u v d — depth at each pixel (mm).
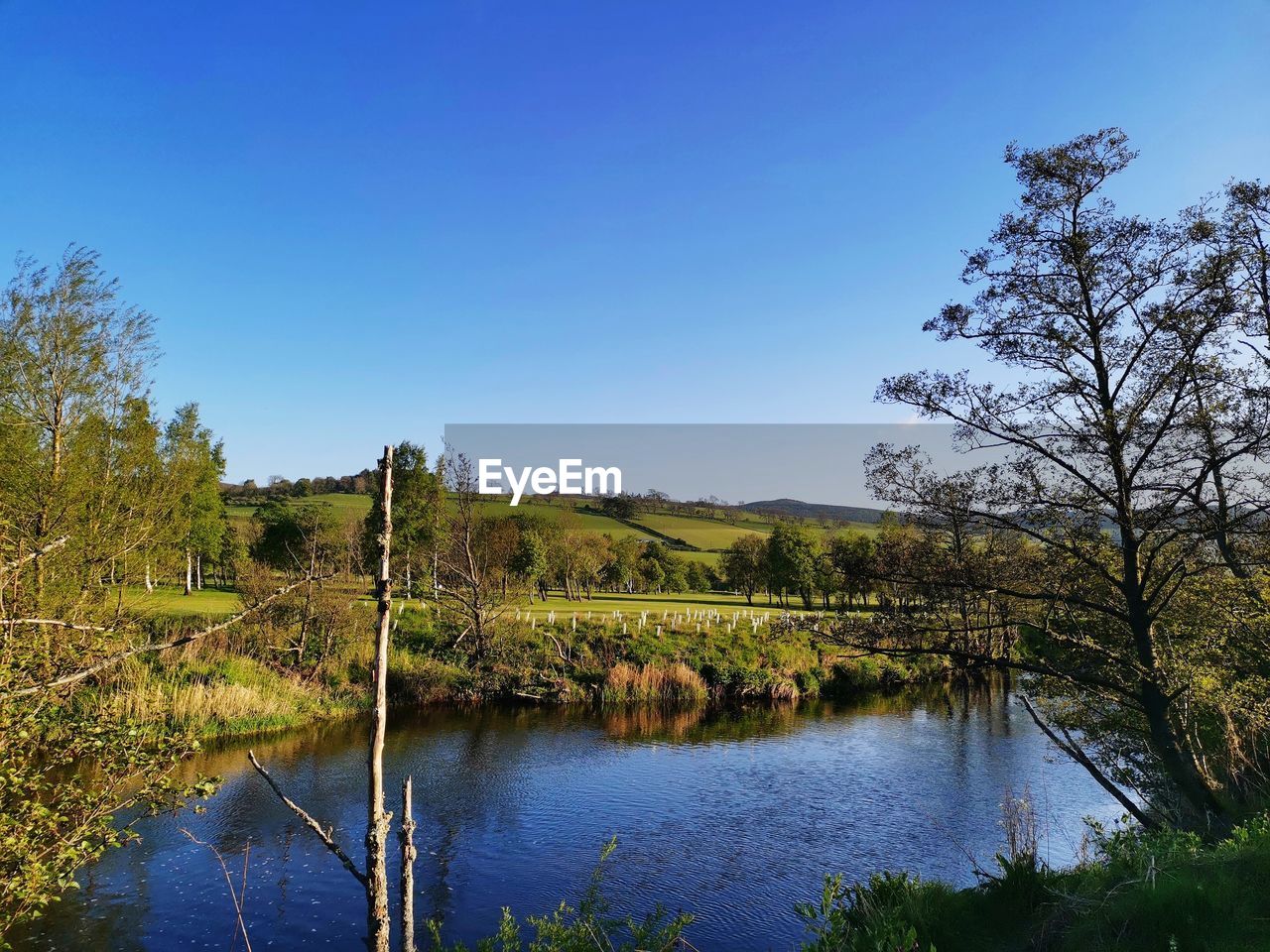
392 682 33094
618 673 35906
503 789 21391
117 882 14680
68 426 22141
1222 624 13781
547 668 36062
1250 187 13695
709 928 13523
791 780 22625
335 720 28922
